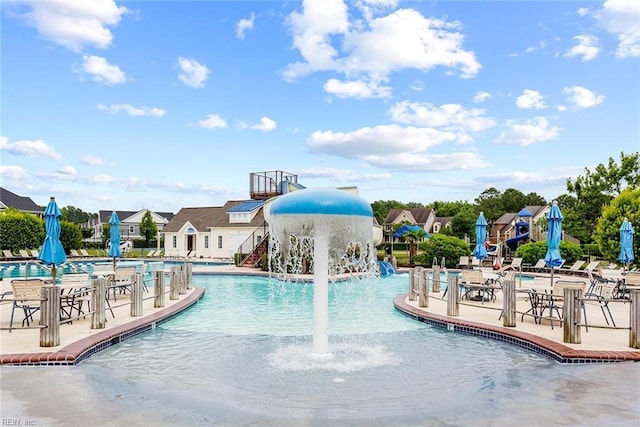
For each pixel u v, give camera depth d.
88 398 5.86
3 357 7.34
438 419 5.22
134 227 75.50
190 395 6.05
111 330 9.52
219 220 43.91
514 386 6.47
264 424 5.05
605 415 5.27
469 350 8.83
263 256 27.08
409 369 7.44
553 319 9.78
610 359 7.74
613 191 41.25
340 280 22.34
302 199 8.09
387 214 81.31
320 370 7.37
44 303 8.01
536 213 63.97
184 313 13.31
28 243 38.41
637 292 8.21
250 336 10.09
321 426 5.01
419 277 13.43
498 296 16.19
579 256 27.33
